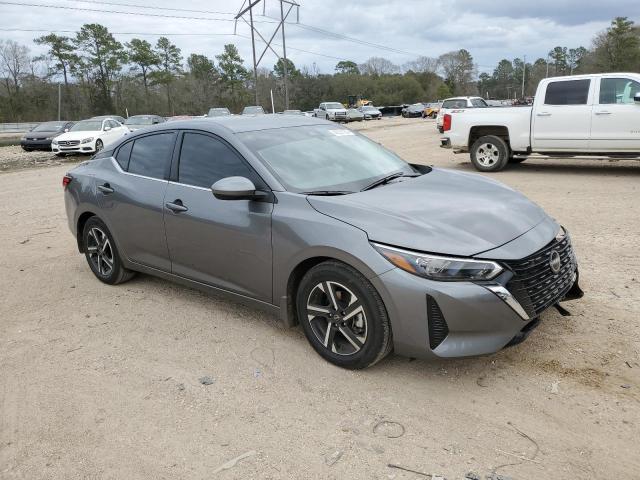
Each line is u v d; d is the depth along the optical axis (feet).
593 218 23.47
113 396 11.37
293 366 12.16
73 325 15.01
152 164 15.75
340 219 11.50
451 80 410.72
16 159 72.69
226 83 310.04
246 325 14.37
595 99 33.88
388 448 9.33
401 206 11.75
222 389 11.41
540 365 11.59
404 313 10.48
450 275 10.19
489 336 10.36
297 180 12.99
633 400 10.23
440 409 10.34
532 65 458.91
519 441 9.34
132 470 9.12
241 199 12.41
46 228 27.35
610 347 12.10
